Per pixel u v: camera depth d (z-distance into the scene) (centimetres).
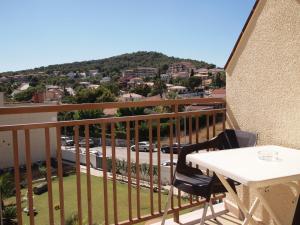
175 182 264
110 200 1402
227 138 291
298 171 184
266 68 295
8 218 925
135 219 291
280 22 279
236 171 183
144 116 289
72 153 2625
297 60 265
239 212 322
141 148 2508
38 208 1432
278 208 281
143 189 1505
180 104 309
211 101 334
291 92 272
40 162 2614
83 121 254
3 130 218
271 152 223
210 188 232
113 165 275
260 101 303
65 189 1717
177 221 315
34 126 231
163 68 6738
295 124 269
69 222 892
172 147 311
